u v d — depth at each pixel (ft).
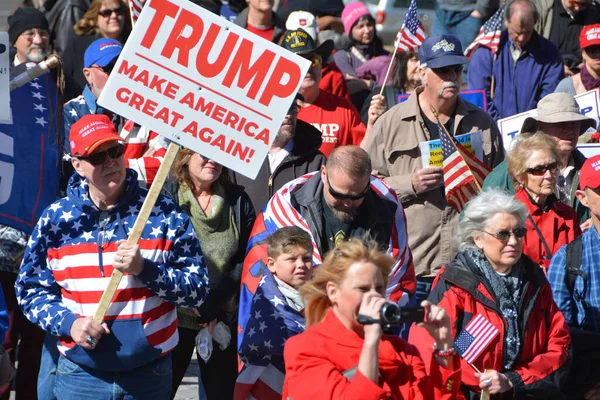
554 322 72.54
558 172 83.71
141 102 69.46
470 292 70.74
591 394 75.87
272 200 78.43
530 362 71.10
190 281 69.97
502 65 126.11
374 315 53.16
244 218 84.48
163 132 69.67
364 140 96.48
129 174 71.36
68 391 71.00
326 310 57.57
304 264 73.56
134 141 90.68
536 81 124.88
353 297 55.16
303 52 103.96
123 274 68.54
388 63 135.03
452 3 158.20
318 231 75.92
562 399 72.69
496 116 126.00
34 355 87.25
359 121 107.14
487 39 126.93
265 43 69.92
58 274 70.18
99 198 70.23
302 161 90.63
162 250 70.49
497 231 70.54
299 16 119.75
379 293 55.67
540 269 73.20
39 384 75.97
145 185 89.10
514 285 71.82
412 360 56.75
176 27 69.41
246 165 70.33
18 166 84.28
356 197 74.69
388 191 78.95
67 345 70.08
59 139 86.02
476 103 110.73
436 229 92.12
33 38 109.60
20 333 87.30
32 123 85.20
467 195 90.68
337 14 151.02
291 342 56.49
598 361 76.13
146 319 69.92
